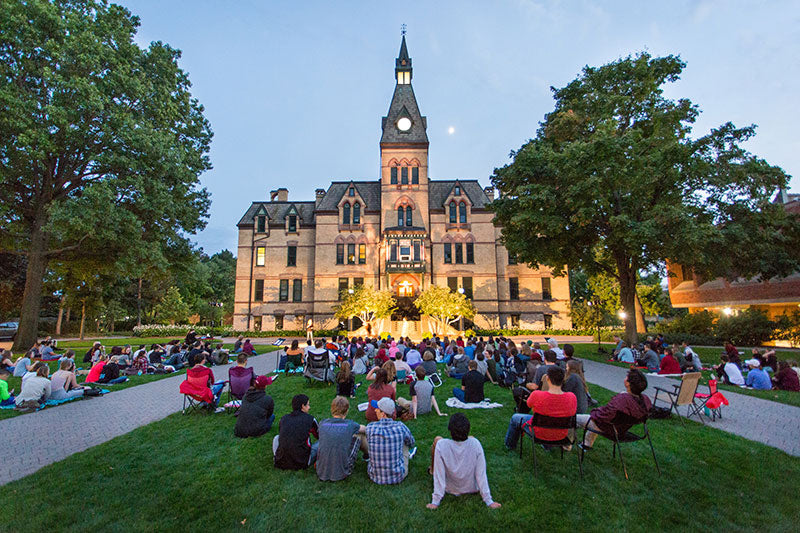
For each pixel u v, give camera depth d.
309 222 44.50
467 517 4.71
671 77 22.91
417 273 39.53
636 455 6.70
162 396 11.80
